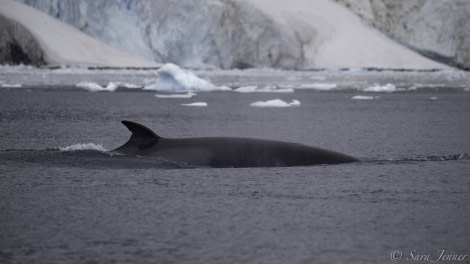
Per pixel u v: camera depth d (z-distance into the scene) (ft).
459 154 151.84
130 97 414.00
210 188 100.94
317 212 86.07
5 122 231.50
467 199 94.53
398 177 111.75
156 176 109.81
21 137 185.06
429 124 237.04
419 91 522.88
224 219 82.12
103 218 82.33
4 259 66.23
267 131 211.82
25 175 110.93
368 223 80.43
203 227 78.33
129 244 71.41
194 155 120.78
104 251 69.05
